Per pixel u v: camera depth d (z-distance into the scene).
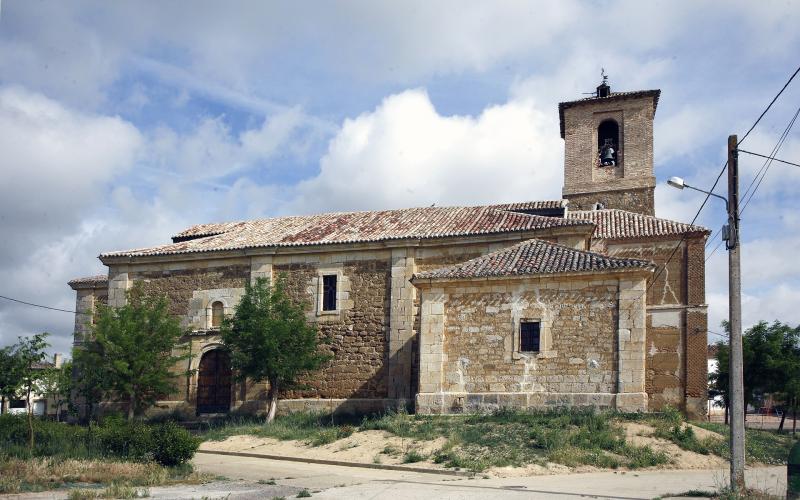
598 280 22.88
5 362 21.48
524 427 20.88
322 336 29.39
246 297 28.27
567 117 38.91
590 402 22.23
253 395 29.48
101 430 20.86
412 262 28.67
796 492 13.09
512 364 23.22
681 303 29.53
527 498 13.75
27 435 20.64
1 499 13.41
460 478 16.95
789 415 47.00
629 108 37.88
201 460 20.80
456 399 23.47
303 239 30.94
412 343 28.00
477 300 23.98
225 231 35.06
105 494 13.87
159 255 31.95
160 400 30.95
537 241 26.61
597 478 16.77
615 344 22.39
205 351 30.70
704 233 29.69
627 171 37.34
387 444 20.69
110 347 28.70
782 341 33.34
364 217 33.00
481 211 31.45
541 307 23.30
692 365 28.84
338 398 28.67
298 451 21.41
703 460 19.34
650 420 21.11
